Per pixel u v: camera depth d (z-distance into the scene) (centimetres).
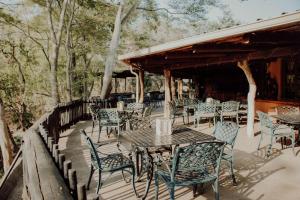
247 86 1536
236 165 584
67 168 279
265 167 571
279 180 502
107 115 834
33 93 2462
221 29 594
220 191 458
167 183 364
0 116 1480
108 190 471
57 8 2178
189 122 1188
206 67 1521
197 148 360
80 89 2230
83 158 662
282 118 675
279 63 1192
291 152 676
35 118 2433
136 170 516
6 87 2081
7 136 1495
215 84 1745
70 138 918
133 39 2614
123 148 745
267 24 520
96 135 958
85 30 2227
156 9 2247
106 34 2341
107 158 461
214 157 377
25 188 425
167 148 503
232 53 880
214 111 1030
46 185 239
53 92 1366
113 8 2212
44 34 2684
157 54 902
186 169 364
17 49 2388
